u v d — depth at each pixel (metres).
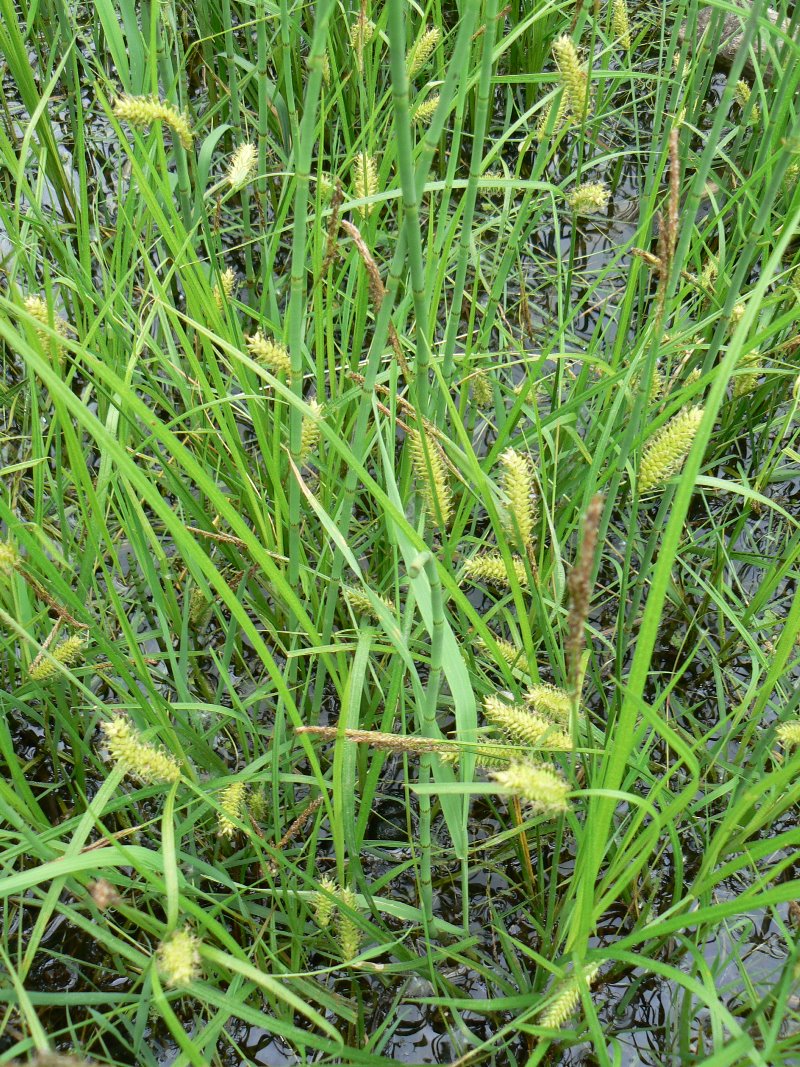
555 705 0.41
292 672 0.53
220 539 0.49
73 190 0.76
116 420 0.50
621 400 0.49
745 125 0.75
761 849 0.39
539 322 0.80
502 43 0.55
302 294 0.41
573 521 0.59
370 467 0.64
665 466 0.45
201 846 0.53
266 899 0.51
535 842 0.54
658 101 0.72
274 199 0.84
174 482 0.52
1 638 0.49
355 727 0.44
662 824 0.37
